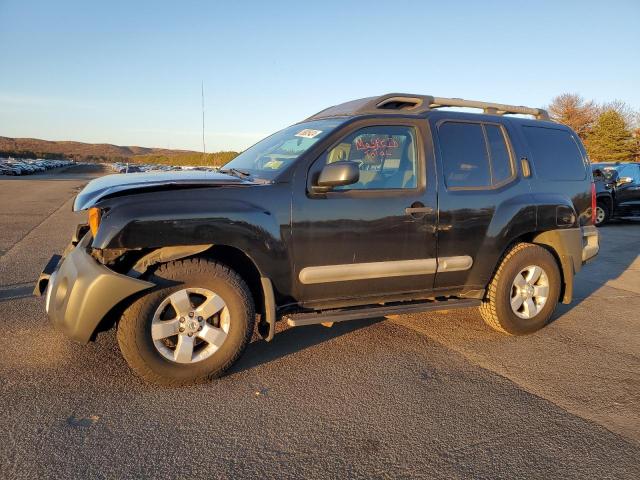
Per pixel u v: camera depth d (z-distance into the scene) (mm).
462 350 4293
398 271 3957
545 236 4828
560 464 2691
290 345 4273
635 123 53969
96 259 3295
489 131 4535
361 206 3771
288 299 3697
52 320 3379
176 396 3307
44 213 14062
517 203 4477
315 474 2549
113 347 4020
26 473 2467
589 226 5195
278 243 3518
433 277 4164
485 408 3281
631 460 2744
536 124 4957
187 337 3387
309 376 3678
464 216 4188
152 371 3316
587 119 56594
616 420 3178
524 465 2672
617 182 14414
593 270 7957
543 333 4816
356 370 3805
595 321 5246
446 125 4285
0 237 9523
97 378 3504
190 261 3381
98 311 3121
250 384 3520
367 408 3234
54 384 3398
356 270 3791
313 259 3664
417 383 3619
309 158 3672
